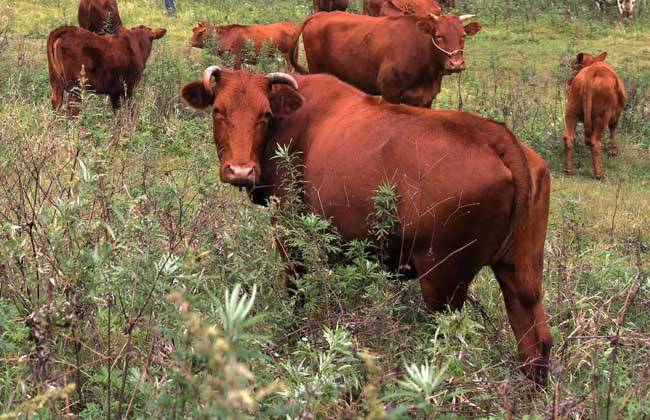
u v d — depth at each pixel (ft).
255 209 18.58
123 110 36.68
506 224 15.55
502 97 48.78
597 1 86.17
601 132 39.93
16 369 13.56
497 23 81.05
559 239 24.85
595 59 44.96
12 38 55.31
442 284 15.99
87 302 13.60
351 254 16.96
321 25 44.09
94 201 16.19
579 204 25.08
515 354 16.72
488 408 13.56
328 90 19.20
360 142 17.01
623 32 76.64
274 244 19.19
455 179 15.38
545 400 14.30
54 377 12.53
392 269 17.12
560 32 77.30
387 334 15.24
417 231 15.79
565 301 19.08
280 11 82.48
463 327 13.28
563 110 49.11
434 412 12.07
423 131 16.16
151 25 70.59
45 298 14.80
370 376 12.19
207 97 20.04
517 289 15.67
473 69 62.08
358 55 42.22
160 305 13.97
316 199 17.90
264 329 15.47
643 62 66.18
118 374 13.78
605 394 13.74
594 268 21.08
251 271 16.71
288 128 19.27
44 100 39.96
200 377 9.82
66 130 28.73
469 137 15.66
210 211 19.17
